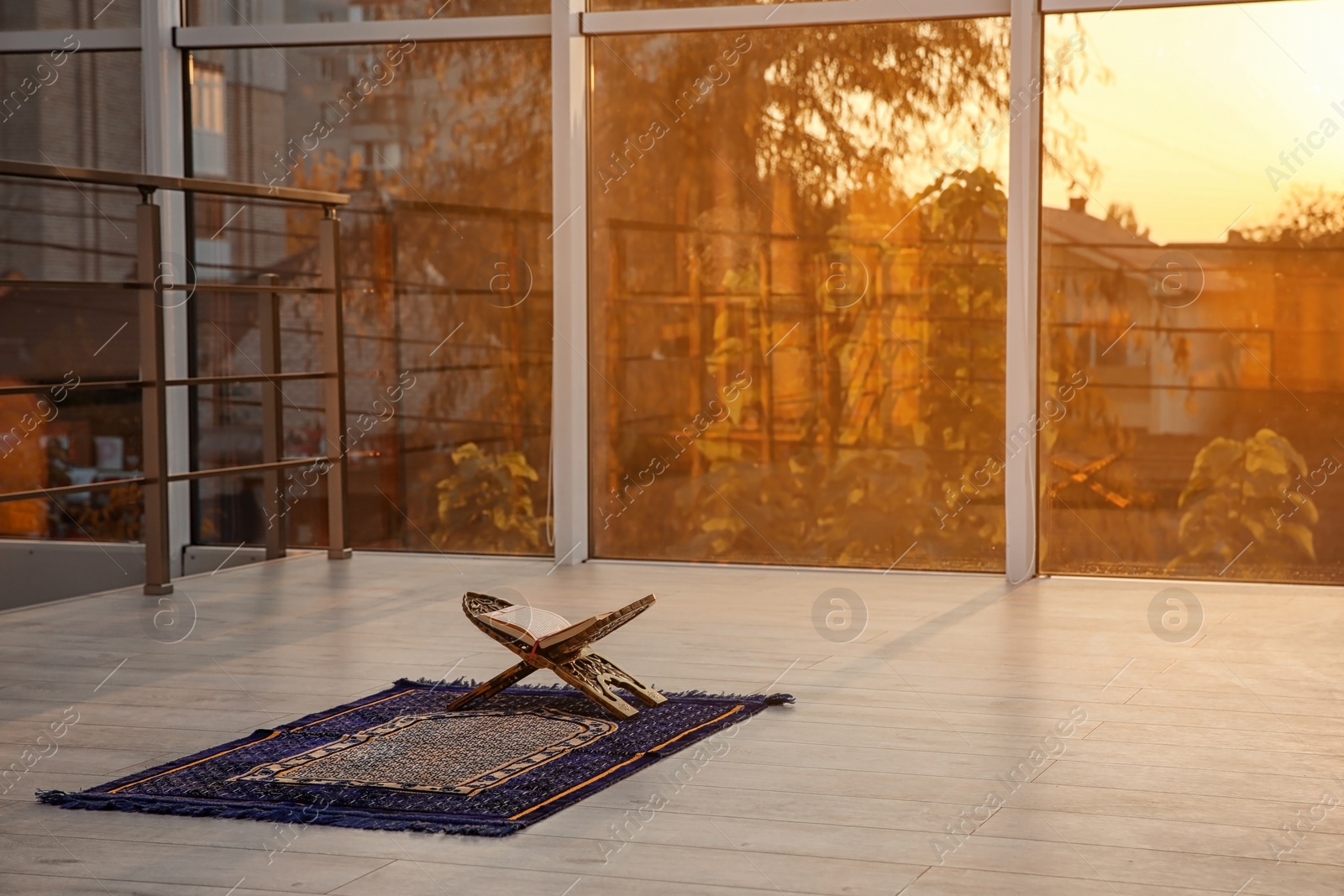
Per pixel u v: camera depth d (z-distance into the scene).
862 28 6.28
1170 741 3.60
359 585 6.16
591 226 6.69
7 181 6.98
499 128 6.77
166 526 5.94
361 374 7.04
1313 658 4.58
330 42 6.89
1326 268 5.89
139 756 3.53
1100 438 6.19
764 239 6.48
